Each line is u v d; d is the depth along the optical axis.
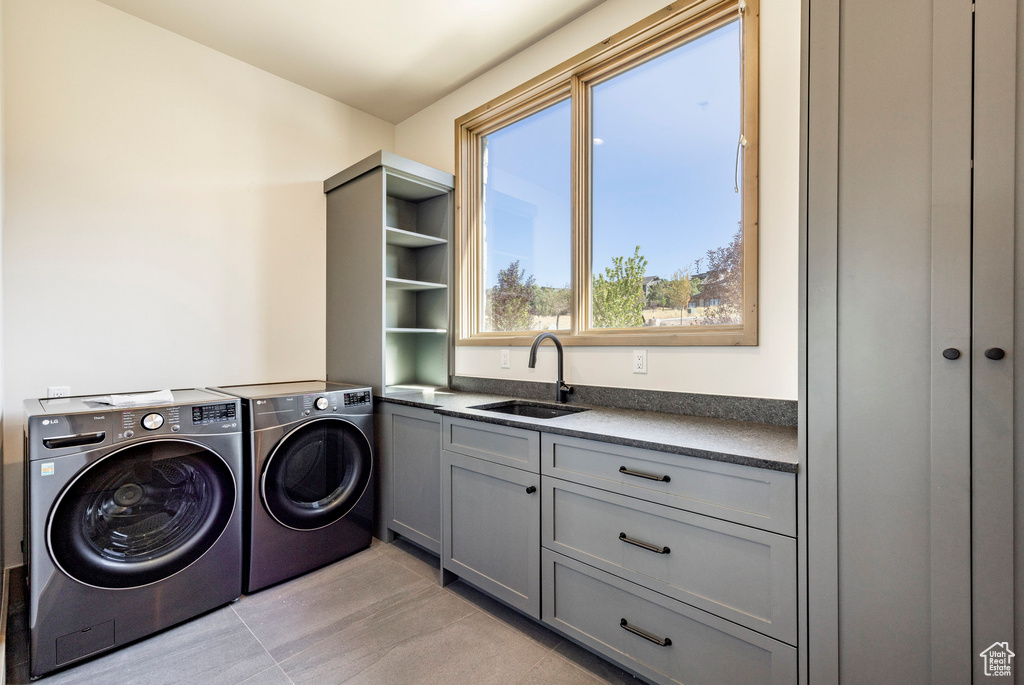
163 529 1.79
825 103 1.12
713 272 1.96
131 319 2.33
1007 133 0.92
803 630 1.16
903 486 1.04
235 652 1.67
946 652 1.00
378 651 1.67
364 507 2.51
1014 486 0.93
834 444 1.12
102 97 2.25
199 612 1.87
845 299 1.10
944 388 0.99
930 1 1.00
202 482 1.89
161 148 2.43
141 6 2.27
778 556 1.19
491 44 2.57
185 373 2.51
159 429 1.78
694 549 1.35
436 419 2.29
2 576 1.85
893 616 1.06
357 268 2.84
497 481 1.92
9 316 2.01
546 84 2.49
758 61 1.76
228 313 2.67
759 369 1.77
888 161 1.05
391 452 2.59
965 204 0.96
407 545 2.61
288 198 2.93
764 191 1.76
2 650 1.54
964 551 0.98
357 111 3.29
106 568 1.64
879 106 1.06
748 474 1.24
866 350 1.08
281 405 2.15
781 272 1.72
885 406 1.06
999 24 0.92
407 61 2.73
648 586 1.44
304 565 2.24
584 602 1.62
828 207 1.12
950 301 0.98
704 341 1.89
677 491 1.38
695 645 1.35
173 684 1.51
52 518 1.54
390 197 3.18
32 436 1.51
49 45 2.11
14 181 2.03
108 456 1.66
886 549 1.06
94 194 2.23
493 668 1.59
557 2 2.23
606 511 1.55
